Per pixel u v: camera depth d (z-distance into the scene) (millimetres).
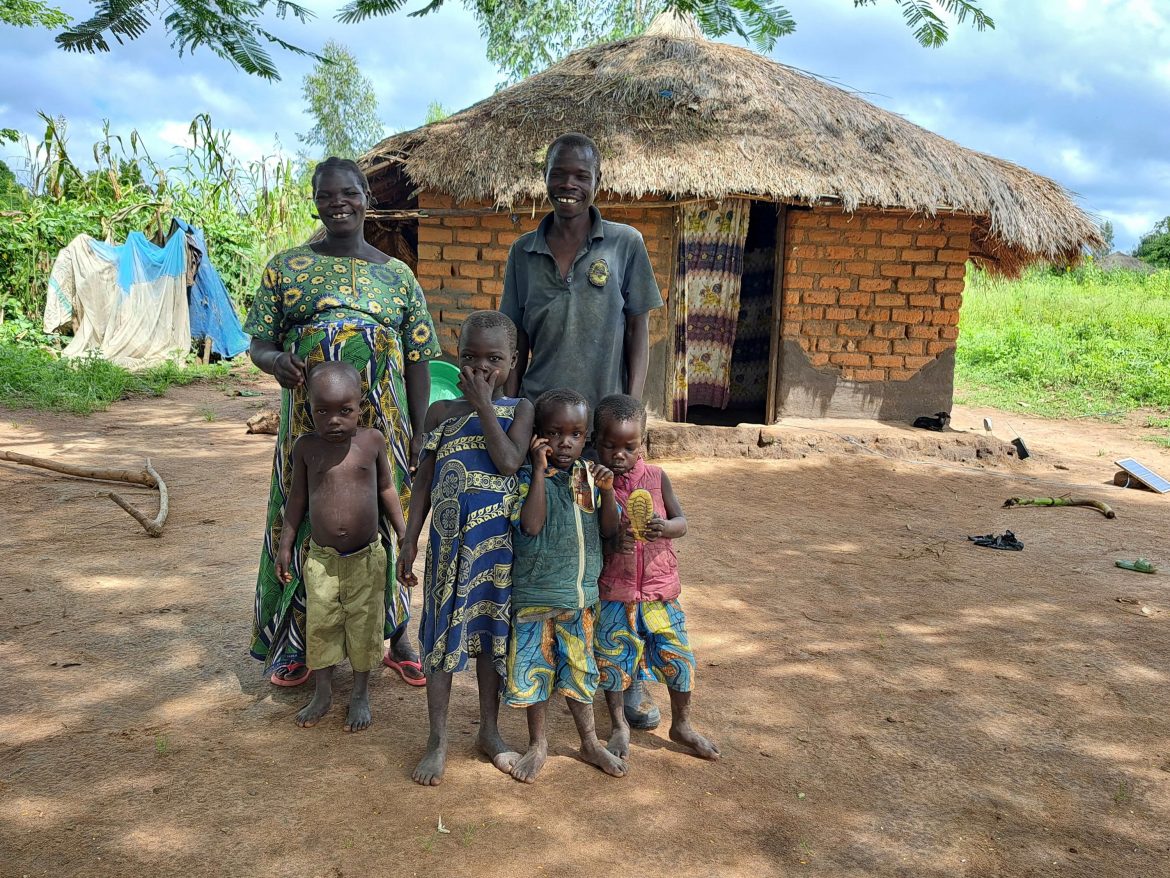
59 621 3928
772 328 8875
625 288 3393
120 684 3383
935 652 3992
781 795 2812
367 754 2965
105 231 14117
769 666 3787
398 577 3057
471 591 2832
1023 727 3328
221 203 16766
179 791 2686
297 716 3176
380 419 3291
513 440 2812
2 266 13758
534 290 3365
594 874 2381
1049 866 2510
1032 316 19531
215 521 5500
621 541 2988
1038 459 8711
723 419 10281
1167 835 2680
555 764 2955
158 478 6082
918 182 7969
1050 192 8820
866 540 5746
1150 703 3564
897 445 8367
